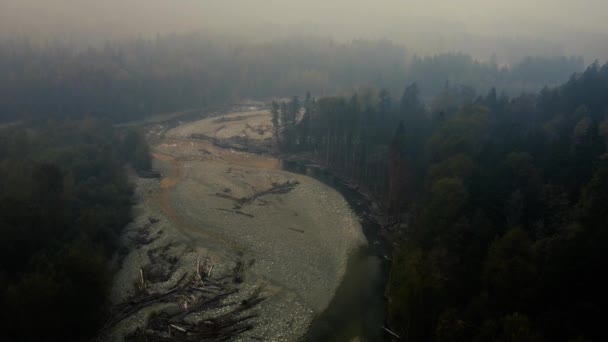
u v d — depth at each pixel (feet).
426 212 265.34
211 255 293.84
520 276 180.55
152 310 238.68
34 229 252.21
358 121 443.73
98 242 283.38
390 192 353.10
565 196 230.07
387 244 324.39
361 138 426.10
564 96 485.15
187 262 285.84
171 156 506.07
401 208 346.74
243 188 414.41
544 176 279.69
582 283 177.88
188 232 327.67
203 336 221.66
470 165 284.41
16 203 250.57
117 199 353.31
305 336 229.45
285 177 442.50
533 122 454.40
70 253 218.59
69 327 203.72
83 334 212.43
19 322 187.42
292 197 396.98
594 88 479.82
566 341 163.73
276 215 361.51
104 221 306.35
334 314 247.50
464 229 234.38
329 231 338.95
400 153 344.49
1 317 188.03
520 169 276.62
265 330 229.86
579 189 240.53
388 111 472.44
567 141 313.53
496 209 246.27
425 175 333.21
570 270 179.83
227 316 236.63
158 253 297.53
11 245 230.89
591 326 163.53
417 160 364.38
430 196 294.46
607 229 175.94
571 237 183.32
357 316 246.27
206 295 253.03
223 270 278.26
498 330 166.81
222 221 347.36
